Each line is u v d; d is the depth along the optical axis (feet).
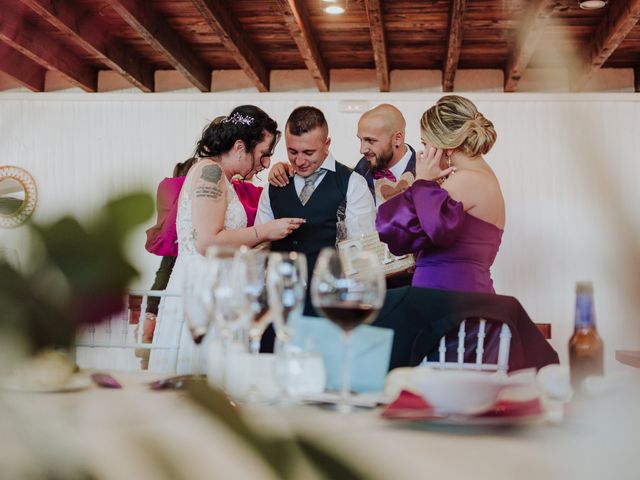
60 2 18.20
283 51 22.33
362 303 3.49
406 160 12.88
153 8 19.42
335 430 0.73
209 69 24.03
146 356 10.16
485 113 22.48
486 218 8.06
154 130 23.56
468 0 18.35
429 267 8.11
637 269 0.55
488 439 2.39
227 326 3.42
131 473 0.95
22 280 0.73
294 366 3.65
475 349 6.17
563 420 2.60
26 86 23.36
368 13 17.92
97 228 0.73
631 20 17.07
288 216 11.35
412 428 2.60
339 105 23.00
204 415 0.69
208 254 3.47
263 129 10.08
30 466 0.75
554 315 20.67
